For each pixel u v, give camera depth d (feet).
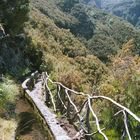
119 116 25.27
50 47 146.82
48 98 40.91
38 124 32.76
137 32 427.33
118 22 492.95
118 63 32.65
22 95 46.44
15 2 94.84
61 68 81.41
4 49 88.43
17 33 100.37
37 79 70.64
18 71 87.86
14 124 30.63
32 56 103.55
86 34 397.60
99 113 29.14
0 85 38.58
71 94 38.86
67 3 452.35
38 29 175.52
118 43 407.03
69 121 31.65
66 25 375.66
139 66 29.04
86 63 144.87
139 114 24.94
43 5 360.48
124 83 27.94
